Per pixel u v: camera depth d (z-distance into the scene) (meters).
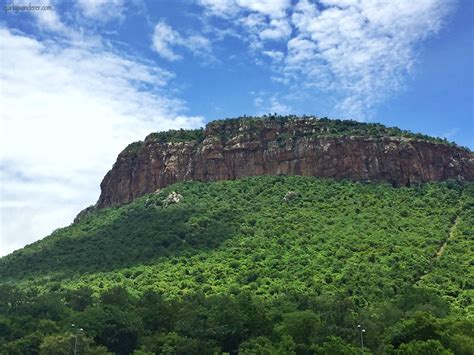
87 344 130.00
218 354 129.12
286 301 147.75
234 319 138.62
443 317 135.75
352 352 117.81
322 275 162.75
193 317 141.75
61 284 179.50
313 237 186.75
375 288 154.38
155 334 141.00
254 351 122.44
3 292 157.12
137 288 169.12
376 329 132.25
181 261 183.38
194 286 165.75
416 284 158.50
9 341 137.00
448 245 181.25
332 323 136.00
